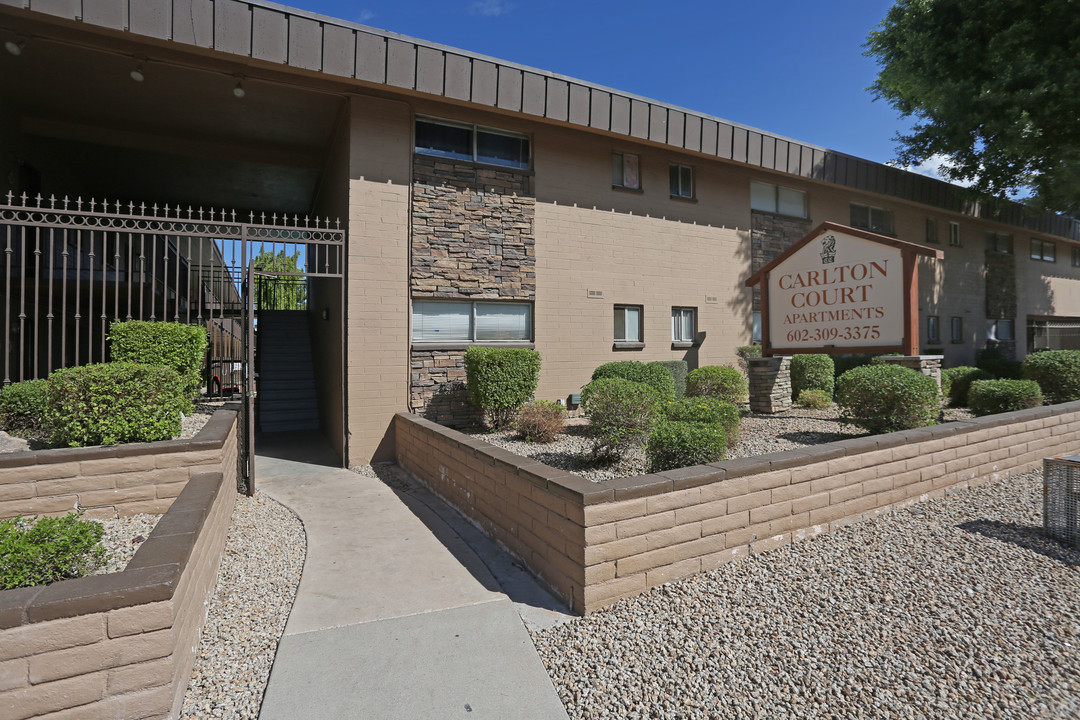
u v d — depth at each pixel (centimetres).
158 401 469
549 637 305
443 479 587
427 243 807
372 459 771
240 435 616
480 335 866
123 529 390
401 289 788
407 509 558
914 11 1296
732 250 1124
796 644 288
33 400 532
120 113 859
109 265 1062
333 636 308
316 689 261
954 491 541
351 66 705
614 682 264
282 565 414
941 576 360
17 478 387
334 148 912
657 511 351
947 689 250
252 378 609
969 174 1400
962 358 1566
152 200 1266
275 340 1345
